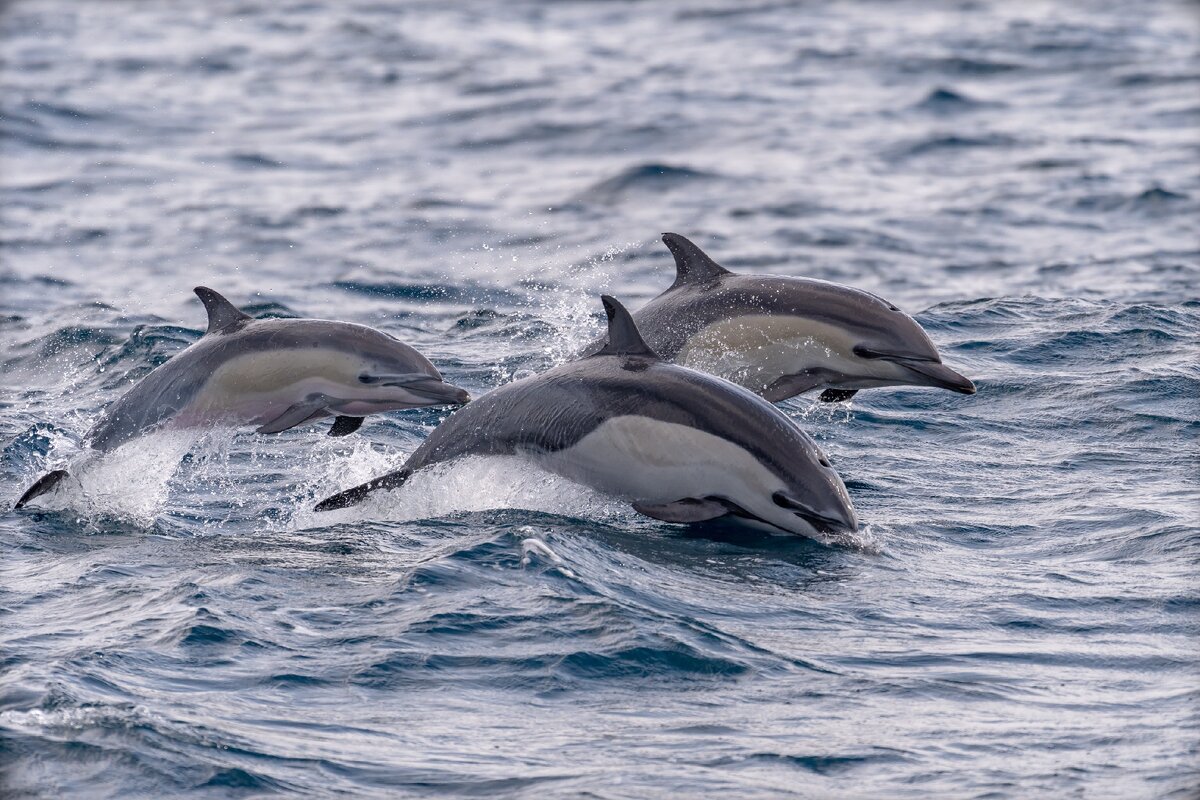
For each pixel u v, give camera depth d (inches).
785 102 4399.6
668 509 1111.6
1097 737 774.5
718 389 1141.7
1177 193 3046.3
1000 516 1197.1
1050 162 3435.0
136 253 2746.1
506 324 2085.4
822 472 1110.4
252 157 3779.5
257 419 1309.1
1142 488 1262.3
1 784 708.0
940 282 2476.6
